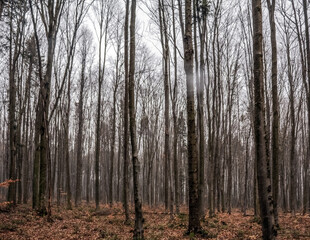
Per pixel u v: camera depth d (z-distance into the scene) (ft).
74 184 135.95
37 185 48.44
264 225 18.02
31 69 58.95
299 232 31.22
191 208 27.94
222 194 70.90
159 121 110.52
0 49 50.75
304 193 59.31
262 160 18.33
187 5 28.84
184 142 97.81
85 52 73.82
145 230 34.35
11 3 43.50
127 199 40.96
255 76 19.24
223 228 35.14
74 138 129.29
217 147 58.75
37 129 50.67
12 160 49.42
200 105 40.37
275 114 33.45
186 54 28.63
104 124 113.09
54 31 42.88
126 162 43.06
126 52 43.16
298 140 113.80
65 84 75.51
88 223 39.42
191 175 27.89
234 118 90.38
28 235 29.66
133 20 30.81
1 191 126.62
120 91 90.27
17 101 69.56
